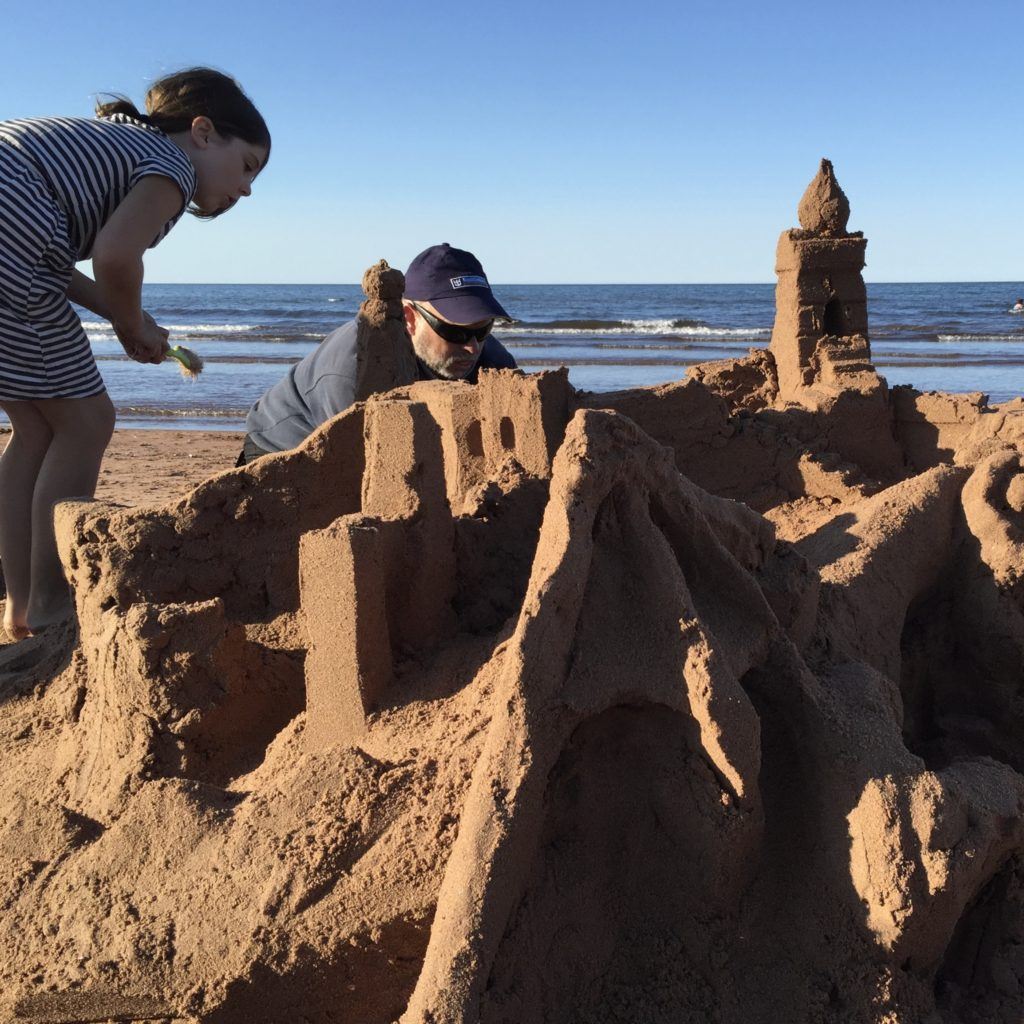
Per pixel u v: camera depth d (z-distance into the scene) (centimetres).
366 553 290
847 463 547
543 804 256
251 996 243
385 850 253
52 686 367
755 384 684
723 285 13512
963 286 11375
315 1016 247
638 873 272
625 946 268
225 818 273
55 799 310
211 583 349
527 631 256
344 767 271
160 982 245
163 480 1170
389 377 489
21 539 419
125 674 300
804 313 629
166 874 266
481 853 235
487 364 589
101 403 405
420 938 246
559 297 8000
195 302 7394
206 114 400
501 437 428
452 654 311
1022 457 430
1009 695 414
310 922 245
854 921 264
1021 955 300
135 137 373
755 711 273
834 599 367
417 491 321
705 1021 259
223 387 2436
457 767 262
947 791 273
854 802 272
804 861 277
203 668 304
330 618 291
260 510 354
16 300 364
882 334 4025
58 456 402
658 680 269
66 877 274
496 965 237
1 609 508
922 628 430
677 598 271
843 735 280
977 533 421
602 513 280
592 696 263
